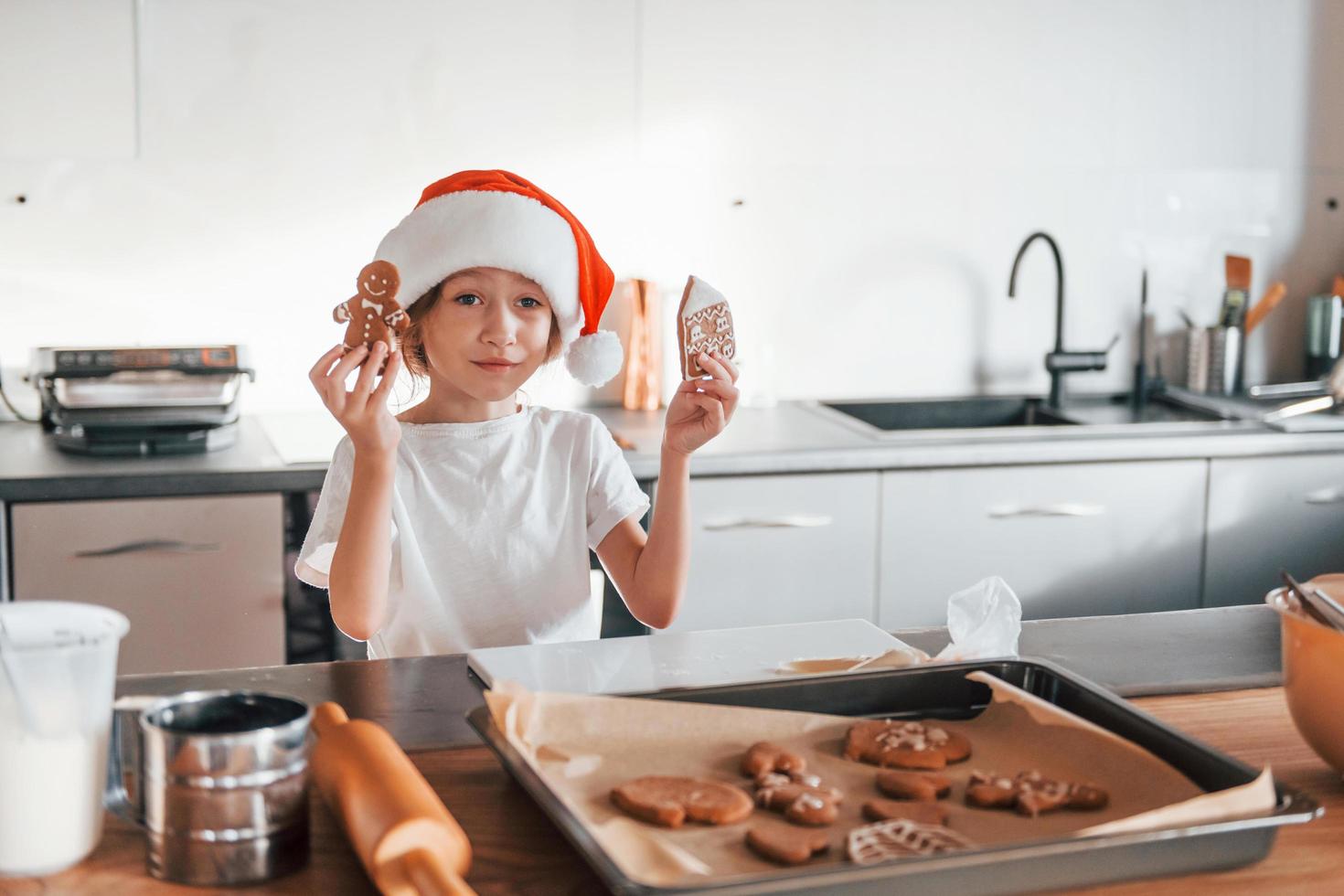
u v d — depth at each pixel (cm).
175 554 224
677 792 85
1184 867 77
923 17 298
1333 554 274
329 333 278
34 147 259
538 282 150
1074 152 310
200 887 76
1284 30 315
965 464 253
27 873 77
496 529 154
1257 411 285
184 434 238
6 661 74
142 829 84
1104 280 316
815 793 85
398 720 105
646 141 288
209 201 269
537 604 155
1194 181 316
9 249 261
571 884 78
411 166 277
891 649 121
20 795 76
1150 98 312
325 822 86
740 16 289
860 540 251
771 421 277
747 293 299
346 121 273
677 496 146
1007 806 85
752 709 98
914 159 302
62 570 220
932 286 308
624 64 284
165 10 261
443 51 275
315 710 91
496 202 148
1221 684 116
